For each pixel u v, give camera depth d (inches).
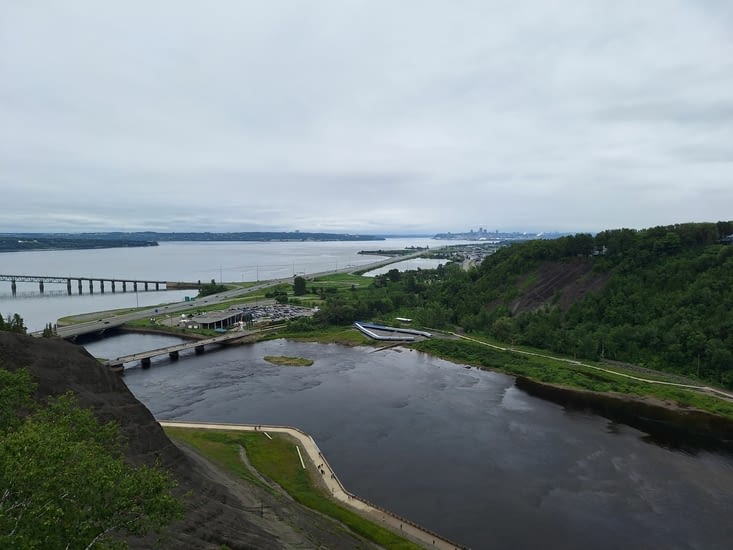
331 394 4808.1
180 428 3735.2
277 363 6072.8
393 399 4660.4
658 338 5708.7
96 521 1050.7
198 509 2011.6
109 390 2659.9
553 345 6432.1
